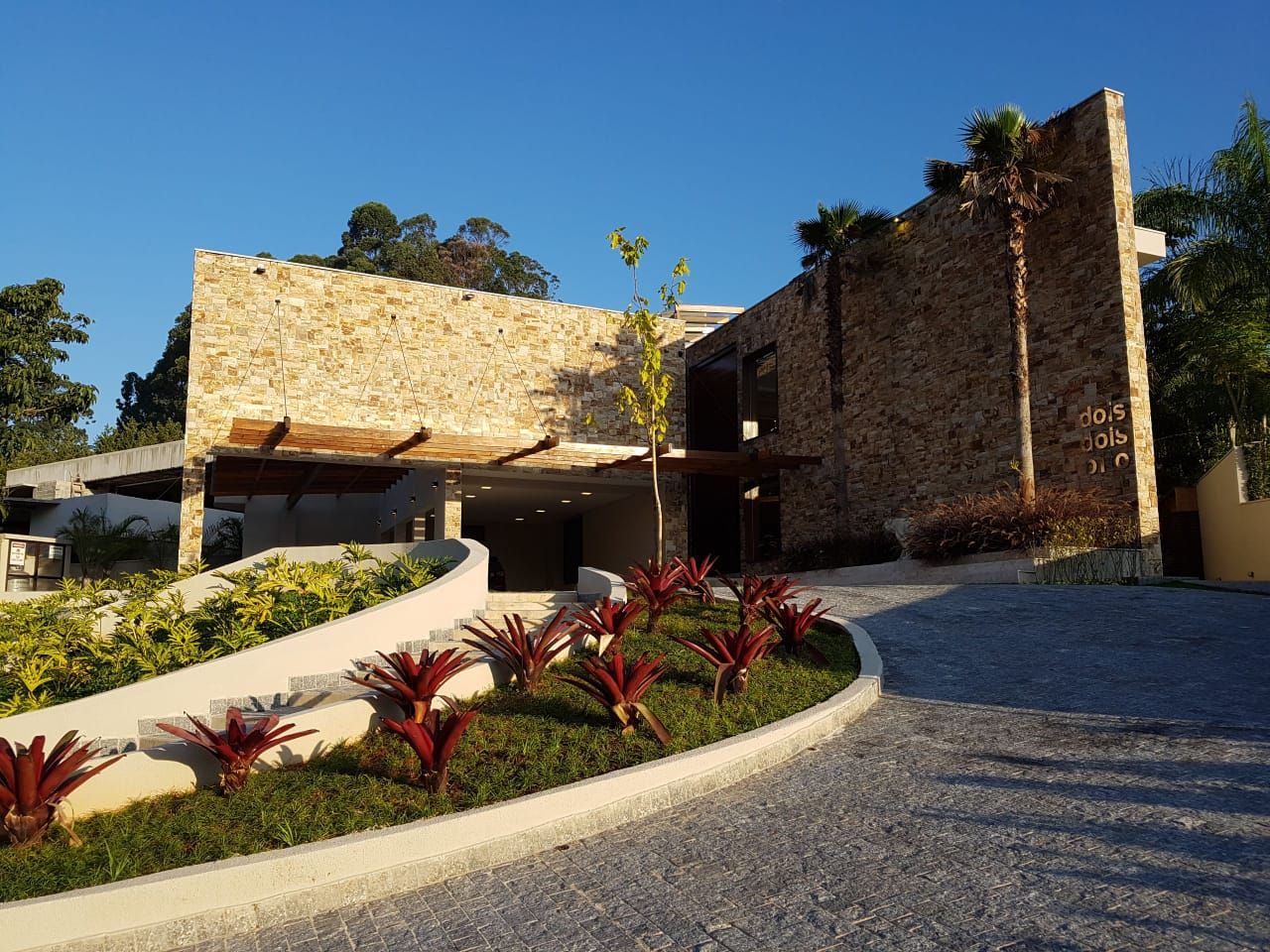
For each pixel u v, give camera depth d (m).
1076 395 15.90
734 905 3.95
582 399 24.61
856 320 21.55
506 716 6.59
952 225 18.91
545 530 32.94
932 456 19.03
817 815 4.96
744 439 25.69
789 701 6.92
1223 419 18.34
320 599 9.52
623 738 6.07
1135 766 5.23
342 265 45.69
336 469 21.56
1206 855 3.90
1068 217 16.27
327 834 4.79
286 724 5.90
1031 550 13.90
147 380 55.09
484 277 50.09
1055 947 3.27
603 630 8.17
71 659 7.74
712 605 10.48
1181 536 17.88
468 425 22.70
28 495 27.69
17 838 4.75
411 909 4.30
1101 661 8.03
